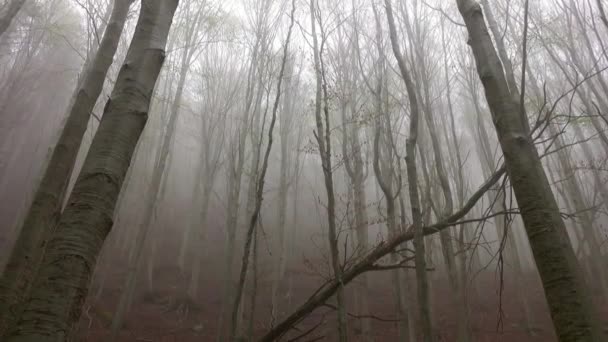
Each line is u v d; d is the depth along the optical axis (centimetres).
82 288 145
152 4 218
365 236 770
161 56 207
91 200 158
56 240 150
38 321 132
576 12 914
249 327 340
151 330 1166
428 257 854
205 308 1397
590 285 1121
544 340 1044
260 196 357
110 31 359
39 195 307
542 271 181
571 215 308
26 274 291
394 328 1164
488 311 1262
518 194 199
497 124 222
